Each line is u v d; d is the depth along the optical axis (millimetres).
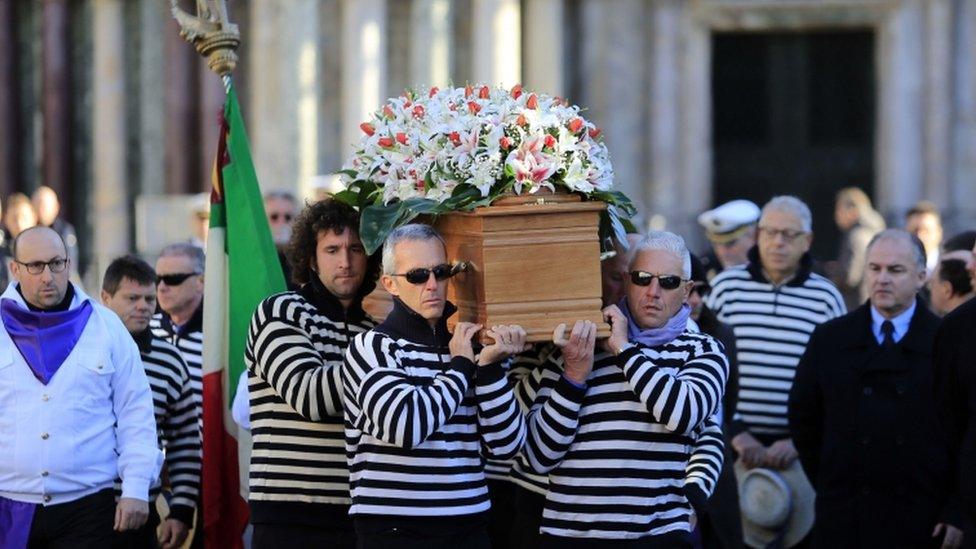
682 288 9023
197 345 11961
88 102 27453
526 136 8758
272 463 9211
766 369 12719
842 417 11203
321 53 25109
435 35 25266
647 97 27375
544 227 8750
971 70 26828
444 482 8539
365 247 8883
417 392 8375
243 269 10523
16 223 17938
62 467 9836
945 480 11039
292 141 24766
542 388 9094
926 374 11070
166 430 11109
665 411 8727
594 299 8805
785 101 27719
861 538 11094
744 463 12445
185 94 26141
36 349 9867
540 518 9719
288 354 9055
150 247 23938
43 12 27047
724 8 27297
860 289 20594
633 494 8852
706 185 27531
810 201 27750
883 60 27188
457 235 8906
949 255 12242
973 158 26875
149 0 26719
